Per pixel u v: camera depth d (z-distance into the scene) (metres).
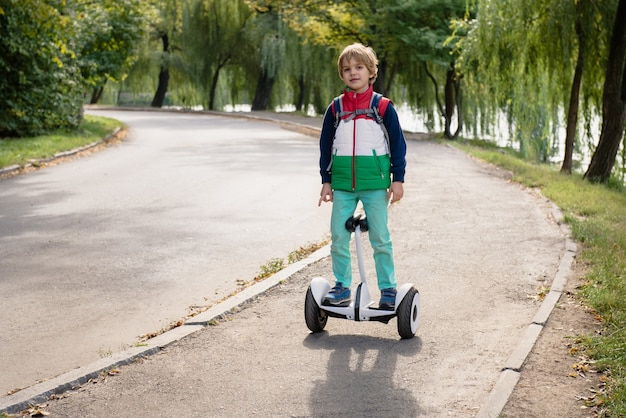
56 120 25.56
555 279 7.32
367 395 4.66
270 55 45.59
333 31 35.47
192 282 7.81
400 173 5.55
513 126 32.12
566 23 17.58
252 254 9.07
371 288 7.08
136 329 6.31
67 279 7.91
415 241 9.30
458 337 5.75
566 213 11.29
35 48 23.59
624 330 5.68
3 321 6.52
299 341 5.70
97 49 29.89
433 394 4.67
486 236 9.59
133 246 9.47
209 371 5.12
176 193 13.86
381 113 5.52
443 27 31.44
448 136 32.94
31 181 15.59
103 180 15.69
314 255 8.48
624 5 16.91
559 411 4.37
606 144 17.62
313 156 20.84
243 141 26.11
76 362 5.55
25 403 4.56
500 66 21.17
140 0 30.70
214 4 49.16
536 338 5.62
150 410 4.52
